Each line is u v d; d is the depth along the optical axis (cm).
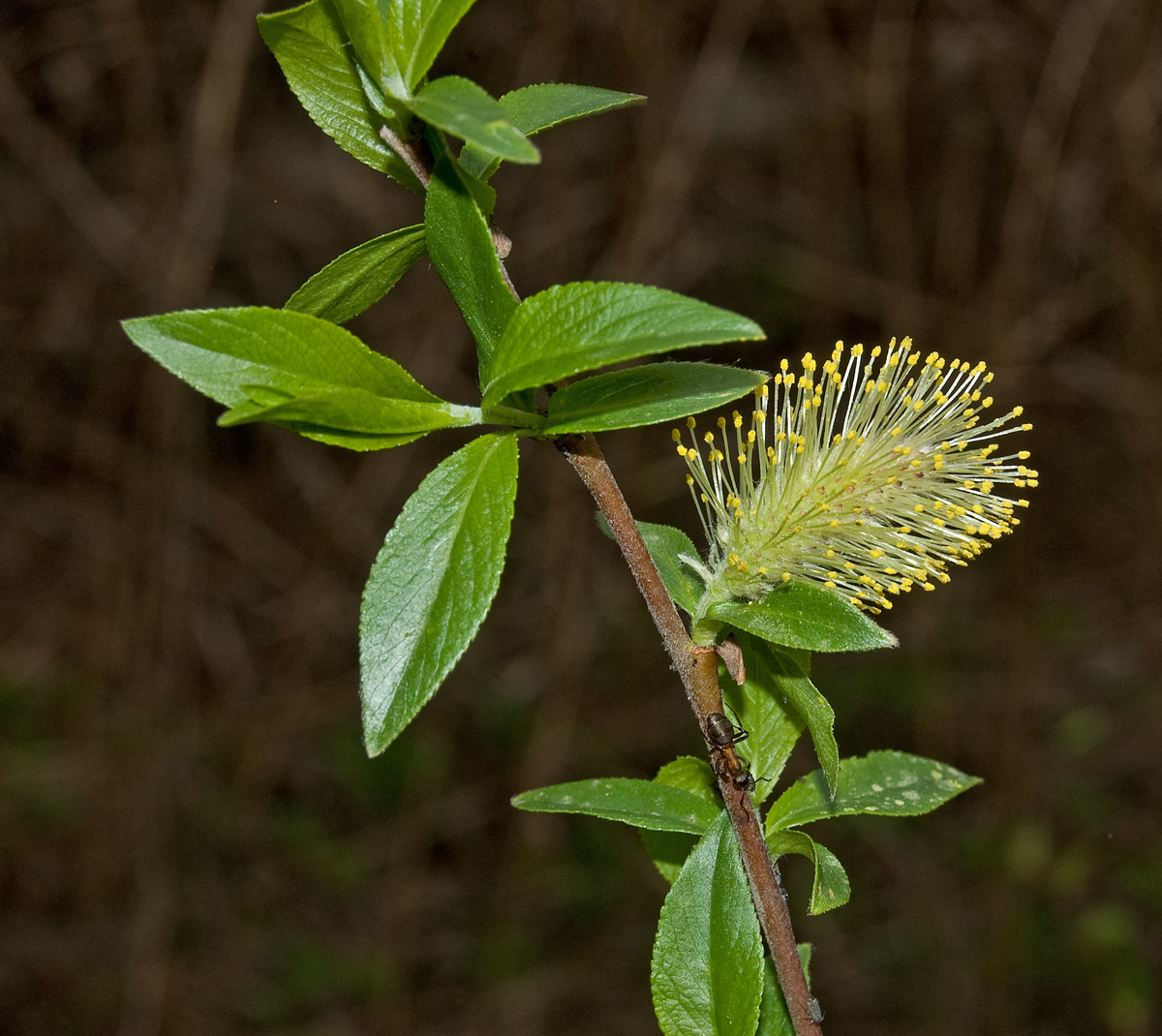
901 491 167
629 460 696
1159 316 733
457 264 140
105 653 640
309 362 138
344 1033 577
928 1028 580
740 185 752
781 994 159
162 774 617
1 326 689
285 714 664
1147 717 681
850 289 740
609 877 616
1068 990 582
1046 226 731
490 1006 589
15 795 605
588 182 678
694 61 662
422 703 130
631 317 128
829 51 696
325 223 730
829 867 151
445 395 676
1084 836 629
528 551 711
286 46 146
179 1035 570
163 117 657
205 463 710
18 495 690
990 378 171
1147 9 663
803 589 147
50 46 664
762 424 168
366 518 709
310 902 613
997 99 720
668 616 149
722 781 147
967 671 686
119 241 657
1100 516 775
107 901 596
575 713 659
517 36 645
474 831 643
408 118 144
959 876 620
